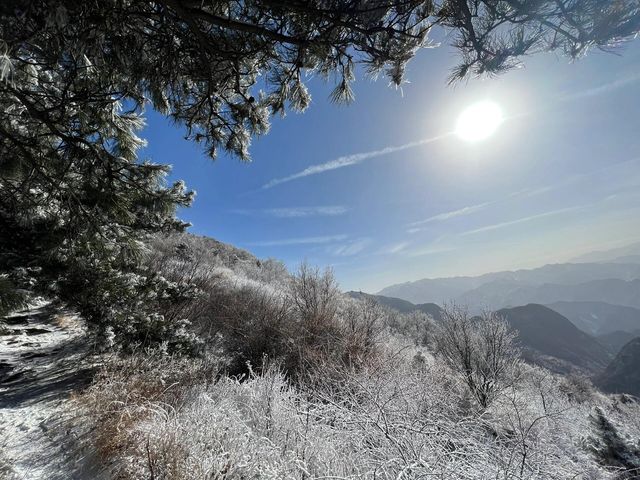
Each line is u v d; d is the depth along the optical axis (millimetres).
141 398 3338
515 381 6363
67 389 3811
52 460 2594
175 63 2039
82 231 3057
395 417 3490
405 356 7578
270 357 6305
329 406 3924
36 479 2371
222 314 7836
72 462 2594
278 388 4266
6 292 2051
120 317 4164
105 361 4086
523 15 1546
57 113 2172
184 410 3324
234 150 2939
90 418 3051
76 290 3963
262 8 1693
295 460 2627
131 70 1926
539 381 7152
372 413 3529
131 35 1749
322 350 6625
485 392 6133
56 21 1143
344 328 7574
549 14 1516
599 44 1562
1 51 1126
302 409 3924
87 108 2129
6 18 1168
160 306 5719
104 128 2391
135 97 2264
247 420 3445
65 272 3754
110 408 3137
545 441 3283
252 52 1985
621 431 3932
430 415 3744
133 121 2590
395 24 1708
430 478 2459
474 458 2779
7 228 3355
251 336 6926
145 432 2682
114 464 2549
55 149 2402
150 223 4867
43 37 1380
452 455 2758
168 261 9508
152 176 2965
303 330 7387
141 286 4781
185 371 4227
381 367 5773
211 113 2549
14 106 2102
